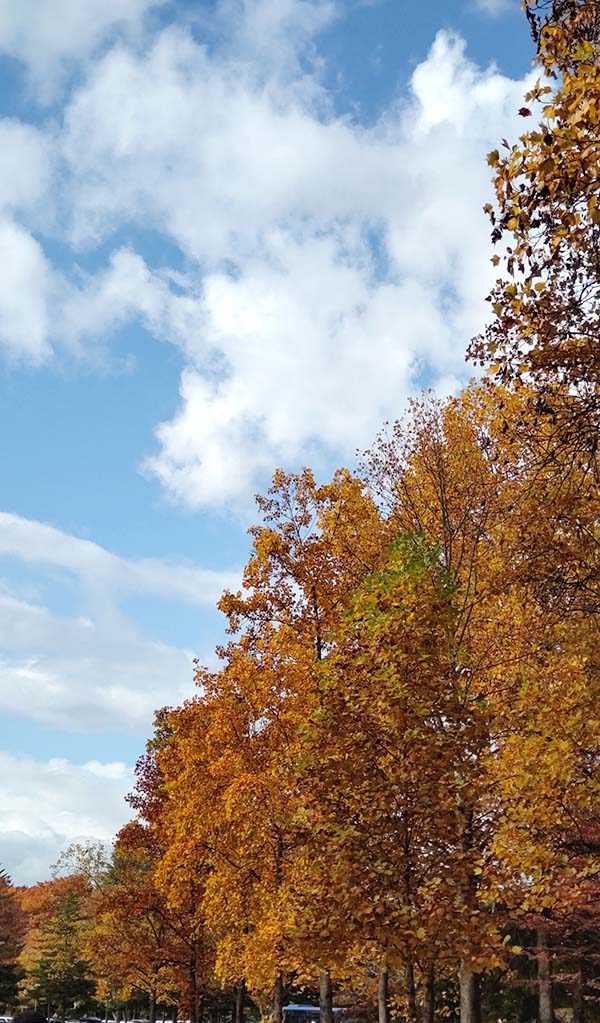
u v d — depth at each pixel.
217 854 21.91
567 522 12.82
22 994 74.12
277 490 21.23
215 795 21.77
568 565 13.02
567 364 9.65
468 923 12.00
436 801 12.66
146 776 34.25
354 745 13.16
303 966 18.45
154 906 33.84
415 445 19.17
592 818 14.29
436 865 12.66
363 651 13.78
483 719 13.47
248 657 21.05
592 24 9.23
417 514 19.09
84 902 72.56
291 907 14.35
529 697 13.96
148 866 41.19
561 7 9.41
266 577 20.84
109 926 37.09
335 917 12.28
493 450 17.34
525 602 14.44
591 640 14.05
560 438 10.73
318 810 13.21
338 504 20.72
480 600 15.77
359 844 12.64
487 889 12.79
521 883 13.72
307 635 20.16
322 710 13.45
